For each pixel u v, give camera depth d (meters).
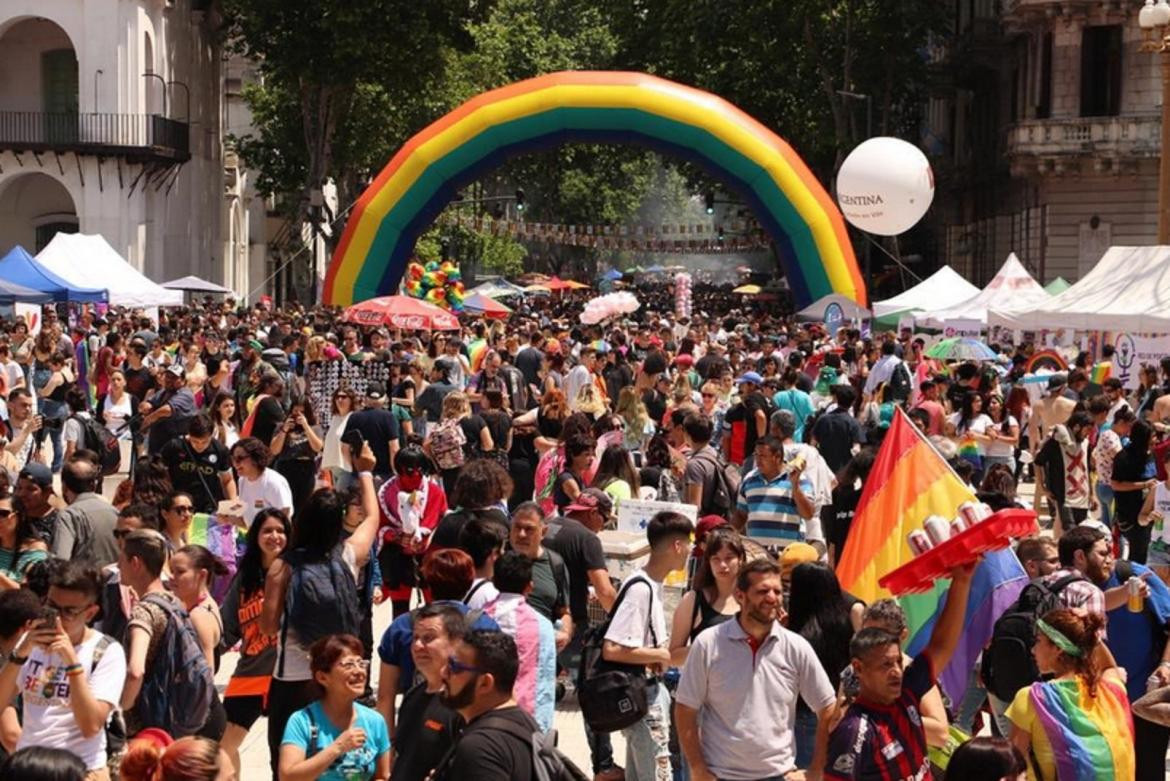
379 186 32.66
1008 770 6.05
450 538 10.52
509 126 32.06
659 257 138.62
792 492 12.78
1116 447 16.73
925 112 71.12
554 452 13.91
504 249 90.50
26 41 51.72
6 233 52.50
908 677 7.49
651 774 8.71
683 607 8.59
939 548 7.43
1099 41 49.66
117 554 10.66
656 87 31.77
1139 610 9.22
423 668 7.30
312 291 59.75
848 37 53.03
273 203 69.75
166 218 52.81
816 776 7.67
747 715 7.57
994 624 9.06
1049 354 25.42
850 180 23.52
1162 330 23.31
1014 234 56.00
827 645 8.11
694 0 56.09
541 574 9.77
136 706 8.23
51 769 5.57
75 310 34.94
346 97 56.00
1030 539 9.59
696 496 13.49
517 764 6.39
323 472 15.88
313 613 8.85
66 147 48.28
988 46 56.28
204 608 8.70
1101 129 48.91
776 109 58.28
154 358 24.03
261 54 56.09
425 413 19.84
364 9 51.44
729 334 36.19
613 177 99.31
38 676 7.62
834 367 22.91
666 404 20.00
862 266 64.00
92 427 16.69
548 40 84.69
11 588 8.62
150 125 49.09
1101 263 25.73
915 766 7.10
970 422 18.94
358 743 7.43
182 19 53.91
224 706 9.36
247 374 21.34
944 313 30.62
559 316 59.97
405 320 27.52
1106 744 7.42
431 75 54.88
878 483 9.27
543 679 8.25
